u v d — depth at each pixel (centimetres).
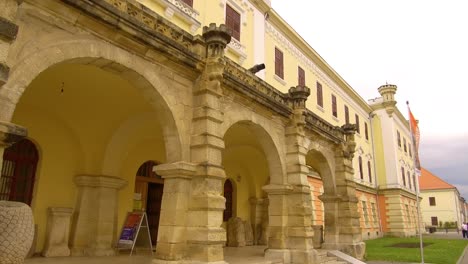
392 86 4091
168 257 848
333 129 1795
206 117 955
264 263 1131
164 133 934
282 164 1336
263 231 2045
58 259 1029
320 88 2742
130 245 1192
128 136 1282
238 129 1498
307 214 1317
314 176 2608
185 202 902
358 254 1681
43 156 1130
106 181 1203
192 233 885
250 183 2123
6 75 582
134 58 842
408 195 4256
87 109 1153
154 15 906
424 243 2822
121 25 792
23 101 1066
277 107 1315
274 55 2094
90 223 1174
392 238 3528
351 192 1788
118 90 1068
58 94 1074
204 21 1520
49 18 692
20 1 622
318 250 1599
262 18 1973
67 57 712
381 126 4119
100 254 1148
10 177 1065
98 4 746
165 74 919
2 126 572
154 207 1531
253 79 1257
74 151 1217
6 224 532
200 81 992
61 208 1123
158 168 918
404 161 4384
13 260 531
